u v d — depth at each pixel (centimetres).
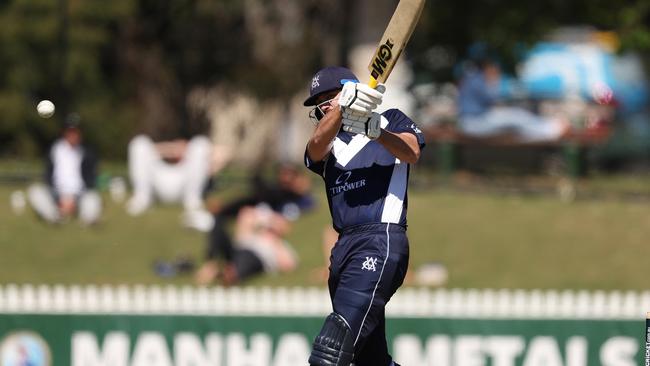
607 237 5928
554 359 3950
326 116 2206
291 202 5941
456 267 5516
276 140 9119
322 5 8850
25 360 3853
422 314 4000
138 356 3891
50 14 8612
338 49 8850
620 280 5422
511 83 7844
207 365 3906
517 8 7438
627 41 7456
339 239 2339
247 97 8925
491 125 7344
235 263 5178
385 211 2302
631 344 3947
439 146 7531
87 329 3875
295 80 8788
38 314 3859
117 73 9112
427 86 8006
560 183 7156
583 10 7469
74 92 8788
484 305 4288
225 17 9044
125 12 8706
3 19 8606
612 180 7450
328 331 2286
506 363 3941
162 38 9062
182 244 5784
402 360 3931
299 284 5188
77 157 5988
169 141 9044
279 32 8969
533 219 6197
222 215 5234
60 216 5991
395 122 2314
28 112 8656
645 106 8044
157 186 6316
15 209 6247
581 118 7225
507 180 7344
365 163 2317
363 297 2275
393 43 2183
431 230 5991
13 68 8700
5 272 5303
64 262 5497
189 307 4141
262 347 3909
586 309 4306
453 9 7550
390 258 2281
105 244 5756
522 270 5503
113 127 8781
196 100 9144
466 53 7688
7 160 8275
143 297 4225
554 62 7962
